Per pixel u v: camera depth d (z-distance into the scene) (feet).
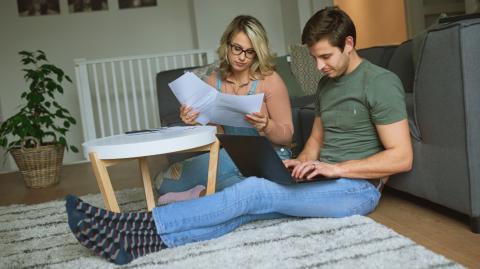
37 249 5.70
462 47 4.76
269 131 5.94
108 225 4.64
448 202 5.32
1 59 16.42
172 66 17.07
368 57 10.28
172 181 6.95
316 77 11.60
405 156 5.24
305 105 9.92
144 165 6.67
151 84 15.75
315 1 15.57
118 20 16.83
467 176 4.92
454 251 4.50
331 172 5.16
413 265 4.02
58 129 12.03
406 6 15.55
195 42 17.01
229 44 6.14
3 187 12.13
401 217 5.76
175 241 5.00
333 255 4.41
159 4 16.99
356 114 5.49
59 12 16.53
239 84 6.41
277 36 17.47
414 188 5.91
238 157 5.54
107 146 5.12
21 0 16.34
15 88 16.51
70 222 4.46
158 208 4.97
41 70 12.16
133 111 16.98
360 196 5.46
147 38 17.01
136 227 4.81
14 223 7.29
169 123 8.67
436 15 15.38
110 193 5.24
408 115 5.89
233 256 4.61
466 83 4.79
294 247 4.71
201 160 6.90
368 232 4.91
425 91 5.38
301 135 9.34
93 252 5.24
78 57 16.72
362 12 20.79
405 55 8.46
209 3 16.46
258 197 5.15
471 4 11.87
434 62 5.17
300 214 5.51
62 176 12.78
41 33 16.52
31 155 11.27
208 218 4.97
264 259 4.47
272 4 17.30
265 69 6.25
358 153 5.65
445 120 5.13
